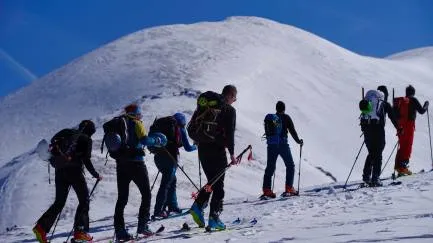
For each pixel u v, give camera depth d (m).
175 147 10.69
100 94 67.06
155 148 10.62
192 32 82.12
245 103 52.28
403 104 13.53
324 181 33.38
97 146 28.09
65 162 7.99
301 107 57.22
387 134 51.47
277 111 12.66
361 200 9.21
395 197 8.92
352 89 66.06
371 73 73.06
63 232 10.65
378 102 11.65
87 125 8.36
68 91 72.06
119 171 7.89
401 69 80.44
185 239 6.96
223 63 65.44
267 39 77.50
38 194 22.52
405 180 12.17
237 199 14.37
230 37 77.44
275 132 12.54
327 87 65.44
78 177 8.08
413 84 72.56
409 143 13.52
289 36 79.94
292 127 12.57
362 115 11.79
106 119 42.38
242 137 36.31
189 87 56.28
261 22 85.62
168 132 10.61
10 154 58.53
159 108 39.91
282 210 9.12
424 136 55.53
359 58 78.88
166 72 65.38
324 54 75.38
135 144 7.87
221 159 7.51
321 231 6.30
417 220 6.35
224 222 8.55
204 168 7.58
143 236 7.98
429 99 66.88
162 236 7.68
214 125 7.42
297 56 73.44
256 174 29.33
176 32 83.50
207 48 72.81
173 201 11.36
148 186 7.98
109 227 10.49
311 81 65.69
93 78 73.19
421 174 13.20
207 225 8.15
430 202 8.02
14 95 79.25
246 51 70.81
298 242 5.72
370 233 5.75
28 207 21.28
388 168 40.91
